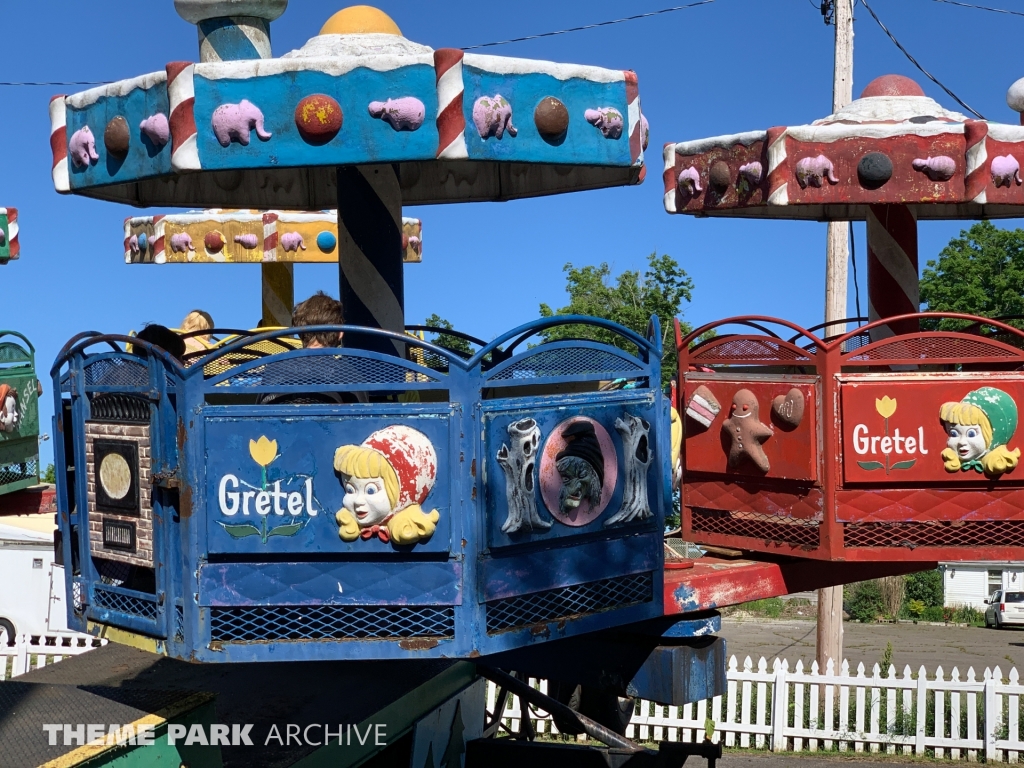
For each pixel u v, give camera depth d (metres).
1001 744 12.23
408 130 4.10
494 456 4.12
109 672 5.56
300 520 4.01
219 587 4.01
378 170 5.19
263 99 4.10
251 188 6.48
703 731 12.97
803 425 5.52
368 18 4.82
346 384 4.11
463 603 4.06
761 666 12.90
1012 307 39.78
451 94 4.07
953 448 5.38
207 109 4.11
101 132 4.52
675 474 6.14
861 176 5.43
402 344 5.25
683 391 6.21
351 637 4.09
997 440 5.38
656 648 5.25
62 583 15.41
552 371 4.46
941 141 5.39
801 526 5.59
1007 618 26.83
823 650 13.94
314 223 9.59
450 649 4.08
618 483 4.65
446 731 6.14
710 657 5.39
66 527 4.66
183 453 3.99
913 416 5.41
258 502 4.01
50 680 5.36
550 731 13.37
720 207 6.01
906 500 5.43
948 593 33.97
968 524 5.45
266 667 5.63
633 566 4.75
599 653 5.46
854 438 5.42
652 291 28.20
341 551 4.01
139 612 4.30
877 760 12.36
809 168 5.49
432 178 6.42
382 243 5.21
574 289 30.12
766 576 5.66
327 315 5.17
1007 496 5.43
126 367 4.27
